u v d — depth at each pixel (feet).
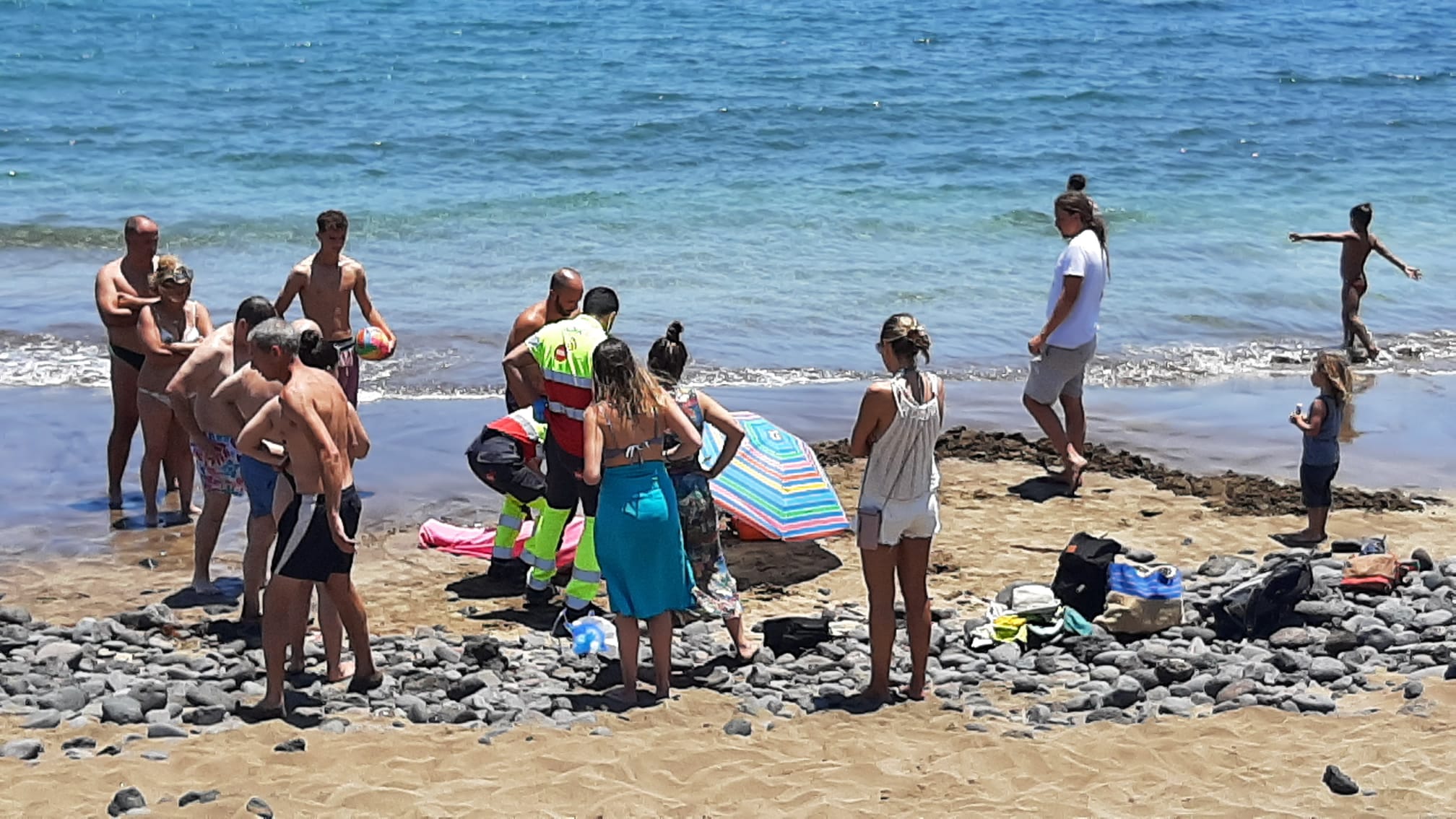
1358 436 41.78
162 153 82.33
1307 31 146.30
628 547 23.17
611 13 147.54
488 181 77.82
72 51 117.91
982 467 38.63
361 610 23.71
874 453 23.16
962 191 76.28
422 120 93.09
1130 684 23.54
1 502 34.58
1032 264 62.90
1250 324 55.01
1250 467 38.81
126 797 18.26
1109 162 84.64
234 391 26.25
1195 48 132.87
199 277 58.59
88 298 55.06
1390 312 57.00
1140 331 53.88
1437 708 21.95
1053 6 160.35
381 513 34.47
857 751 20.94
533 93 102.63
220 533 32.17
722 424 25.17
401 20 141.08
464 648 25.86
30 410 41.70
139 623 27.25
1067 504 35.60
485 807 18.69
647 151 85.66
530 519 31.14
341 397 23.00
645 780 19.80
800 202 73.46
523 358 29.53
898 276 60.34
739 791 19.35
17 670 24.54
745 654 25.98
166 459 35.06
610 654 26.12
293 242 64.39
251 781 19.48
